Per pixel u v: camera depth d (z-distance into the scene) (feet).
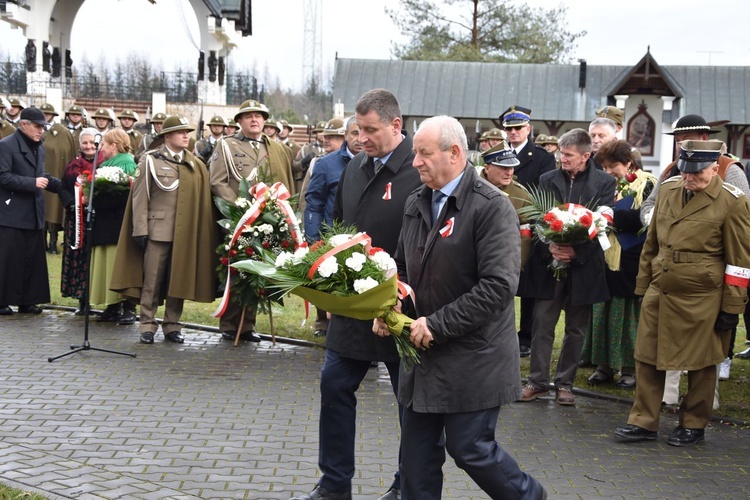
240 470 17.95
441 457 14.21
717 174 21.09
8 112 53.72
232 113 102.17
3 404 21.88
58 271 43.52
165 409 22.07
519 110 28.58
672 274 20.31
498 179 23.26
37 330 30.73
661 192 21.18
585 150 23.68
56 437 19.56
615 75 117.60
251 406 22.67
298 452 19.24
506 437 20.95
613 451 20.17
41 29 100.48
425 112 116.67
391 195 16.58
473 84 118.42
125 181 31.01
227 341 30.35
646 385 20.90
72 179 32.55
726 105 114.42
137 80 113.60
